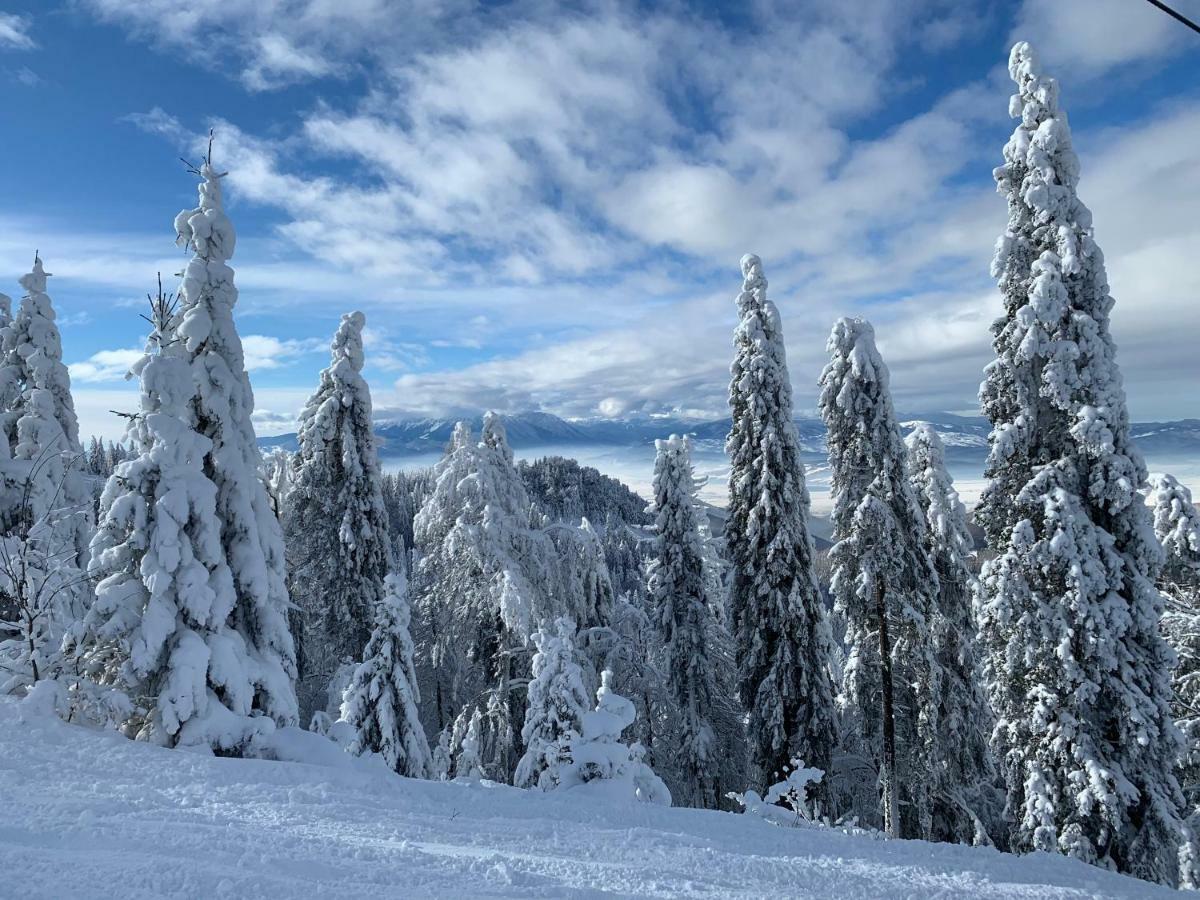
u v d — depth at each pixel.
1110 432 15.31
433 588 25.41
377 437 27.36
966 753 21.69
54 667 11.53
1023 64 16.62
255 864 5.45
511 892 5.36
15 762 8.49
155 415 12.09
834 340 20.89
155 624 11.30
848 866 7.30
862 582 20.14
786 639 21.20
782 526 21.42
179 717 10.93
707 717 24.91
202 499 12.10
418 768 19.14
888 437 19.95
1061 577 15.65
